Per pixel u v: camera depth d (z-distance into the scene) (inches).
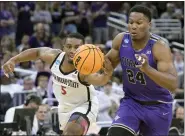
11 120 375.2
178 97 520.7
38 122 366.9
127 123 237.9
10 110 381.7
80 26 744.3
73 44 243.9
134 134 238.2
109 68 229.9
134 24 232.4
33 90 462.3
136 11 233.8
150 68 219.0
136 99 244.2
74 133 235.1
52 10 756.0
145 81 237.1
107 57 244.7
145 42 236.7
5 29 692.1
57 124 374.3
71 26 731.4
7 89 467.2
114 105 453.4
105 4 782.5
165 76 221.8
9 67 257.1
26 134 349.1
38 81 475.2
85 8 776.3
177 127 372.5
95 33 752.3
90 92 250.5
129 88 245.0
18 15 721.0
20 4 737.6
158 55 233.3
